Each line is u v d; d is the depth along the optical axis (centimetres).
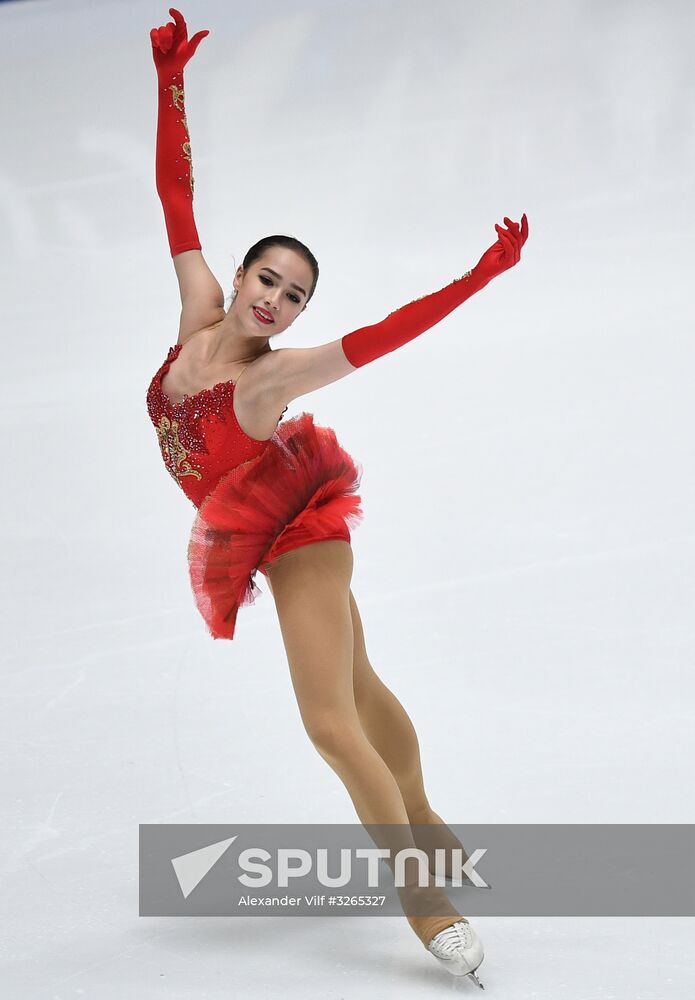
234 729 1462
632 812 1255
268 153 3484
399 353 2588
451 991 1000
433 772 1339
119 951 1077
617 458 2069
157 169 1239
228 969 1047
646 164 3219
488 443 2164
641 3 4097
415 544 1866
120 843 1249
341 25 4250
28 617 1750
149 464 2258
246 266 1129
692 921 1088
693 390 2278
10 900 1157
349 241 2967
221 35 4275
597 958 1036
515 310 2691
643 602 1662
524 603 1686
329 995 1001
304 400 2395
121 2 4750
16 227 3294
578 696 1471
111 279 3012
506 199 3125
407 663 1565
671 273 2747
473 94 3672
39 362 2666
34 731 1459
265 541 1127
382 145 3453
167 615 1750
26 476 2222
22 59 4331
